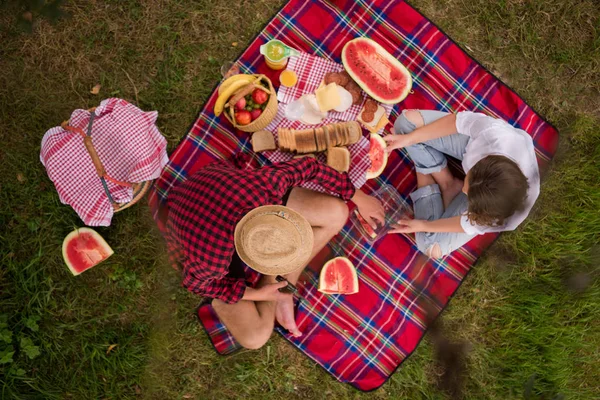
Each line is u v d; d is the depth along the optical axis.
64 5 3.47
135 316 3.50
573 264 3.63
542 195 3.67
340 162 3.24
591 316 3.60
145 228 3.51
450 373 3.61
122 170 2.84
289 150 3.27
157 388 3.48
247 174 2.54
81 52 3.51
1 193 3.42
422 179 3.50
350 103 3.32
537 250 3.65
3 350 3.29
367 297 3.60
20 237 3.42
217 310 3.20
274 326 3.48
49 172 2.80
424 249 3.45
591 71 3.72
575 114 3.70
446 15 3.68
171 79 3.54
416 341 3.58
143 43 3.54
